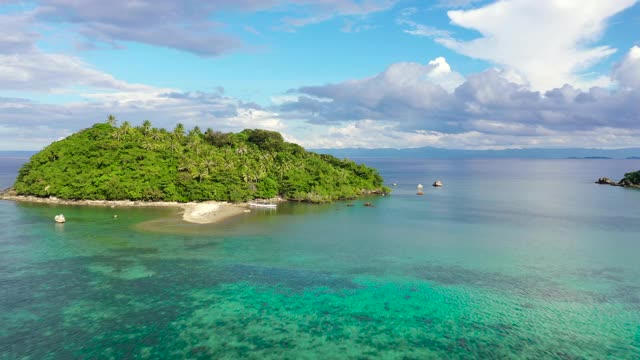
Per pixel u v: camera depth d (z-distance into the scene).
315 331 51.03
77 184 144.75
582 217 132.62
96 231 100.31
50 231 99.81
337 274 71.19
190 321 53.06
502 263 78.12
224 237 96.75
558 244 93.75
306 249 87.12
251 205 150.00
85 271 70.75
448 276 70.62
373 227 112.25
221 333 50.16
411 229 110.00
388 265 76.44
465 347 47.66
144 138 171.62
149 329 50.78
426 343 48.47
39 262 75.31
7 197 153.88
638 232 108.12
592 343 48.56
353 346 47.69
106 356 44.66
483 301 60.22
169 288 63.75
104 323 52.03
